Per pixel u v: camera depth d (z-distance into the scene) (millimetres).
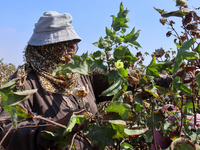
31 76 1539
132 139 1982
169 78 1526
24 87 1481
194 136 1277
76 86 1593
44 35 1546
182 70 1394
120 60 1265
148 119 1346
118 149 1431
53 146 1292
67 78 1523
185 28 1209
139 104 1187
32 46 1589
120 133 1028
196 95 1354
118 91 1148
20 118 953
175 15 1220
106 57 1389
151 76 1205
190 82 1343
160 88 1237
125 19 1358
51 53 1551
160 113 1339
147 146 1912
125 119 1083
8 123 1411
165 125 1420
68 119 1147
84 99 1563
